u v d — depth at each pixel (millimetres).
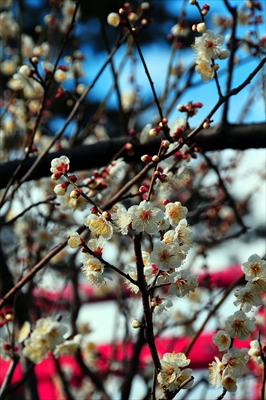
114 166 1318
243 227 1607
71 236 996
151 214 991
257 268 1028
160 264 996
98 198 1349
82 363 1654
